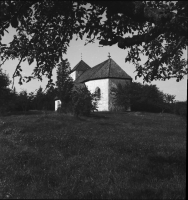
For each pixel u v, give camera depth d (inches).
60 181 226.8
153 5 189.9
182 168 260.7
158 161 293.7
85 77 2091.5
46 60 255.4
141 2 187.0
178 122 883.4
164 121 922.1
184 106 1141.7
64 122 763.4
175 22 176.1
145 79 271.4
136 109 1776.6
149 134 545.0
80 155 327.6
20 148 375.9
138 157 315.3
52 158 313.9
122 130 611.5
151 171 254.7
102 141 428.5
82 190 198.8
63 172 253.0
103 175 239.5
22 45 251.9
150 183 217.9
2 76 1263.5
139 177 233.1
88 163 288.0
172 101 1722.4
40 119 817.5
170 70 286.2
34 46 254.4
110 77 1759.4
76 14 217.9
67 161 294.8
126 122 874.8
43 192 195.6
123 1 189.5
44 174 245.8
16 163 289.1
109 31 217.6
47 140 436.1
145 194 188.7
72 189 200.5
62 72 1327.5
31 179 234.8
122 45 208.5
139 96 1638.8
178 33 188.1
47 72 260.4
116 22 230.2
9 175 242.1
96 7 220.7
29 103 1626.5
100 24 219.1
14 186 211.0
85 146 388.5
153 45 277.0
